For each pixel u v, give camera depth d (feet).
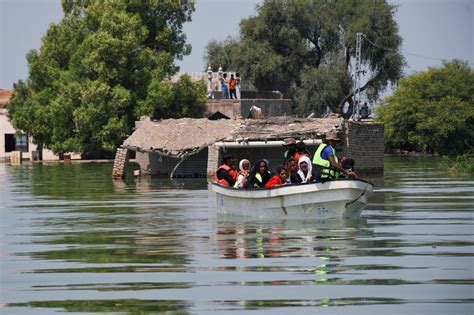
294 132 350.23
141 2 543.39
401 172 371.97
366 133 373.20
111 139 506.89
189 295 114.93
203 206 223.71
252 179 195.11
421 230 167.32
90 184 326.44
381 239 156.04
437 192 256.11
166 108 521.24
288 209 182.19
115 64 514.68
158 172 377.30
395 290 115.65
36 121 540.93
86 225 186.60
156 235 167.63
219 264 134.62
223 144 353.72
